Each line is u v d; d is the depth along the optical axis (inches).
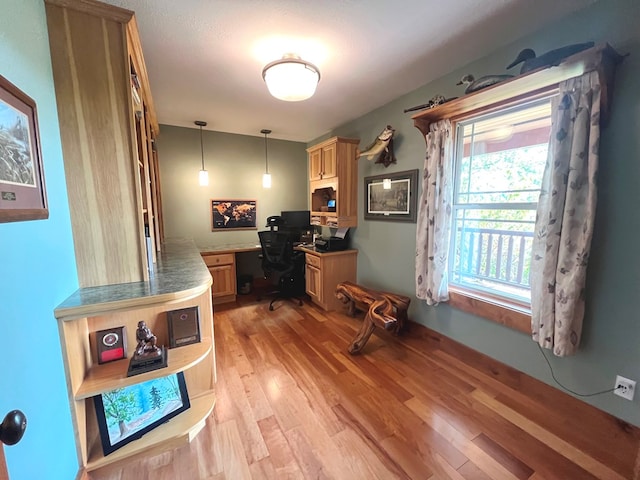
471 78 72.7
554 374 68.3
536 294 65.5
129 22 54.6
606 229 58.4
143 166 71.7
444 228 89.2
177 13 60.1
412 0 57.0
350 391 75.5
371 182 126.6
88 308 47.5
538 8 59.9
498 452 56.4
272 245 140.7
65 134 53.0
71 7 50.6
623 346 57.4
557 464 53.8
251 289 168.7
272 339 106.4
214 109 121.2
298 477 51.5
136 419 56.6
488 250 84.4
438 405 69.9
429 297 92.8
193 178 155.2
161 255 97.4
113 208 58.2
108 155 56.4
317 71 77.5
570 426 62.9
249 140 167.9
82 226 56.2
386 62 81.8
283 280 157.1
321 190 156.9
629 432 57.1
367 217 130.6
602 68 52.4
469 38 70.4
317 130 156.4
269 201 177.5
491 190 82.4
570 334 59.9
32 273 38.1
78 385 49.8
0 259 31.0
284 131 158.9
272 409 68.8
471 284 89.0
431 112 82.8
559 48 59.8
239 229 170.1
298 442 59.1
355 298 112.3
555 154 60.7
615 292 57.9
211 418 65.9
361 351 97.0
